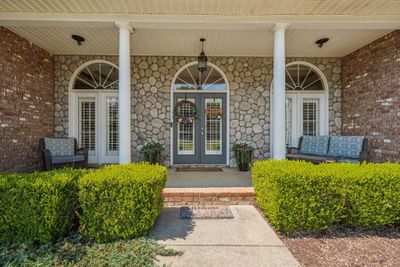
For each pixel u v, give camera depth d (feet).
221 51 20.17
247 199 12.23
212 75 21.74
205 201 12.13
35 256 7.36
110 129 22.02
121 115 13.60
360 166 10.28
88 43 18.19
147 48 19.39
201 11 12.85
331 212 9.12
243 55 21.20
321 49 19.74
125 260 7.07
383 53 16.93
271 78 21.57
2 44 15.14
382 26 13.79
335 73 21.85
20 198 8.00
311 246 8.32
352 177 9.14
